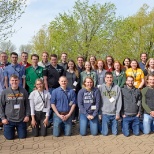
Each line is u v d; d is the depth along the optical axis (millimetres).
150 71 8180
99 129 6875
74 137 6523
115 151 5457
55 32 28703
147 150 5512
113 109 6660
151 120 6801
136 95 6750
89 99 6707
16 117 6223
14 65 7391
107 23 28094
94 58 8555
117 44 27969
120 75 7836
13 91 6301
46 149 5586
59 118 6531
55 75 7715
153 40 28391
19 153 5328
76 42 28000
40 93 6570
